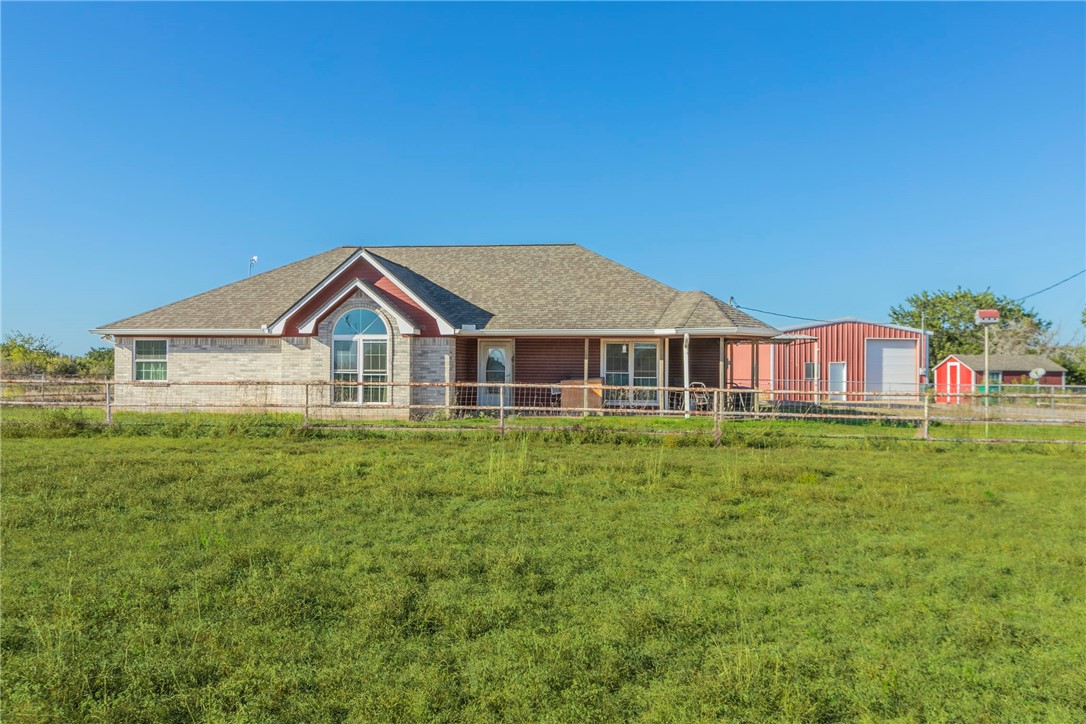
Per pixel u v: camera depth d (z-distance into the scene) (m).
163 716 4.40
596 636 5.57
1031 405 33.91
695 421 21.30
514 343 26.48
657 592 6.56
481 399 26.19
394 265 26.55
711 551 7.89
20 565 7.16
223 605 6.14
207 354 26.03
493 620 5.86
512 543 8.11
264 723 4.36
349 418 23.42
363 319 23.59
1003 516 9.75
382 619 5.77
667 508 10.00
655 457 14.64
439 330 23.77
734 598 6.42
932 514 9.80
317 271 29.31
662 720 4.41
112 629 5.62
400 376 23.39
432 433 18.31
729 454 15.74
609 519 9.28
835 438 17.97
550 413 25.44
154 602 6.16
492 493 10.84
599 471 12.87
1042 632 5.75
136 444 16.56
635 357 26.12
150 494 10.43
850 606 6.27
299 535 8.38
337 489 11.03
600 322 25.20
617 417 23.34
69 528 8.58
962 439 17.73
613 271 28.84
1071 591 6.70
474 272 29.59
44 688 4.70
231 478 11.80
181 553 7.56
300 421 20.31
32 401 24.81
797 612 6.12
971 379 48.84
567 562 7.41
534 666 5.07
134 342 26.44
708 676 4.93
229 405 21.92
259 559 7.36
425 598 6.32
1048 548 8.07
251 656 5.19
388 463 13.55
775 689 4.73
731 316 24.08
